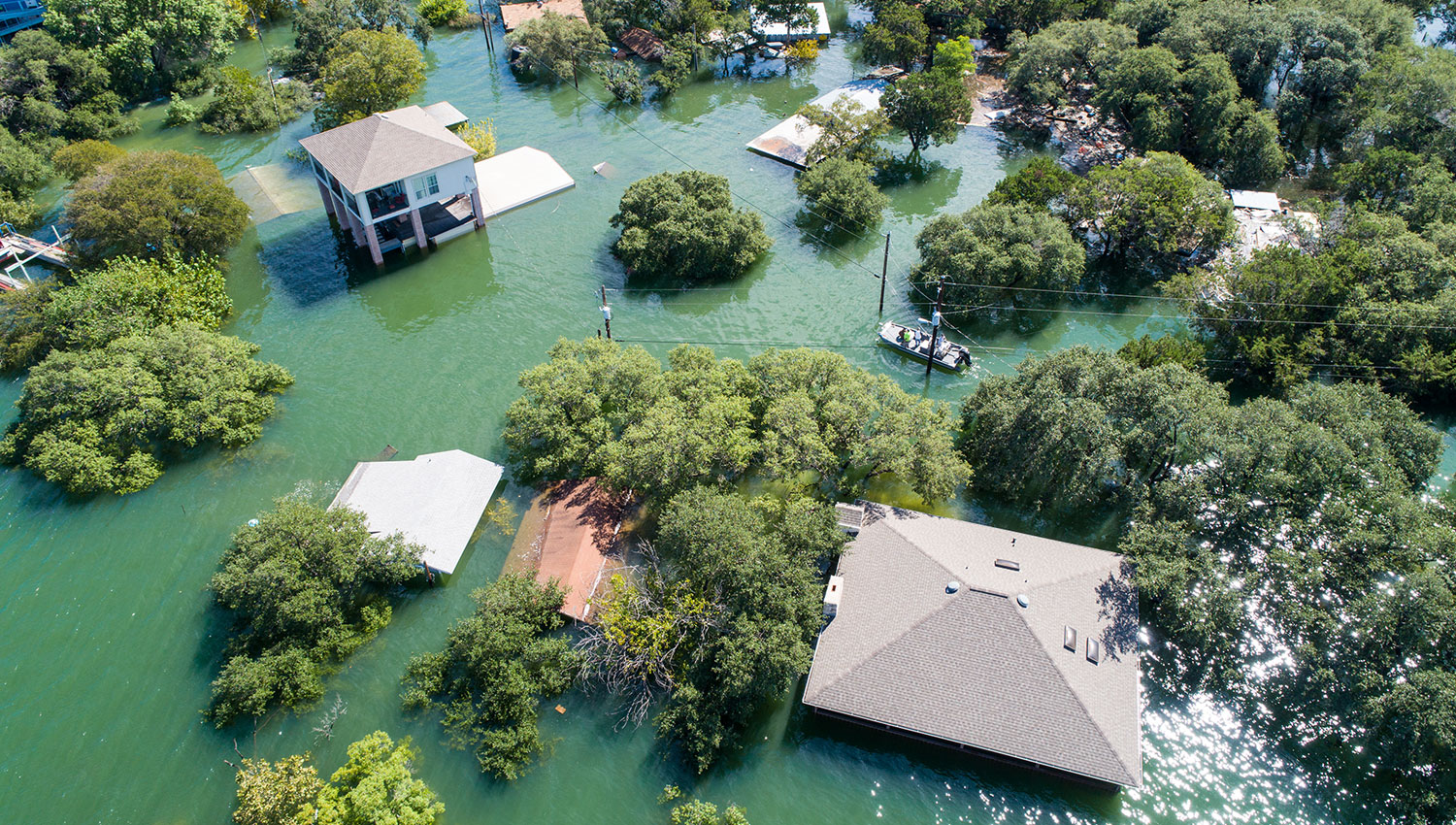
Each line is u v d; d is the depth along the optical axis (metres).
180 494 58.84
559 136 101.31
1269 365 63.25
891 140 101.00
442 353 71.19
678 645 46.03
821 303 76.19
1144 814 41.88
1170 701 46.03
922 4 117.25
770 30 119.94
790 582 46.19
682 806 42.16
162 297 70.25
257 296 77.38
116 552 55.16
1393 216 70.56
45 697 47.59
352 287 78.38
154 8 106.56
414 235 82.06
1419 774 42.16
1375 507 48.59
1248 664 47.06
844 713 43.28
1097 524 55.19
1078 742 41.06
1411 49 91.81
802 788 43.16
